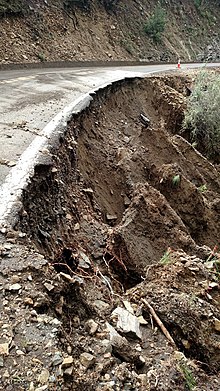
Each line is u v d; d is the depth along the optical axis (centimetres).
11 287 377
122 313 439
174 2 3291
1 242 434
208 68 2220
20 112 849
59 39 1962
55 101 966
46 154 632
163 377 365
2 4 1700
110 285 541
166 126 1343
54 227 579
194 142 1257
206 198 923
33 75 1364
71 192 691
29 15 1839
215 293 508
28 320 350
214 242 835
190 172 1005
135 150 975
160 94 1429
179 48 3008
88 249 616
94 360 351
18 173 557
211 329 449
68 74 1462
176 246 670
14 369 306
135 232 656
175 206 844
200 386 376
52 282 397
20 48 1688
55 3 2062
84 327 399
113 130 1066
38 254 434
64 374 313
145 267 604
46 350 326
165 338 422
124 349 377
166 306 453
